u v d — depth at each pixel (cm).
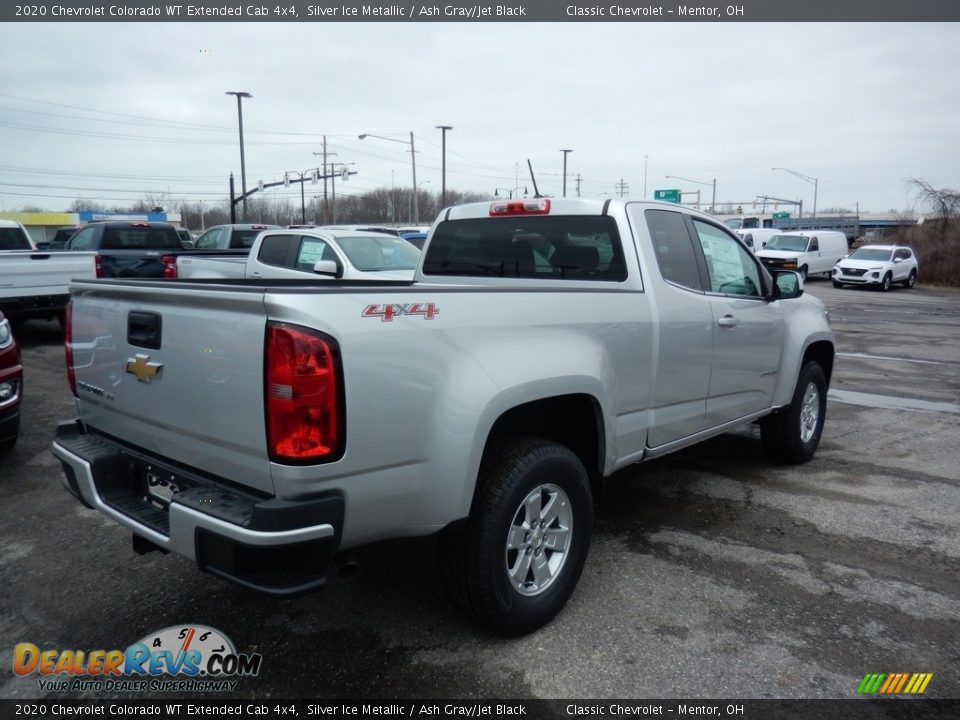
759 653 317
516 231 452
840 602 362
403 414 270
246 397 258
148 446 312
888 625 341
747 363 484
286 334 246
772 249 3359
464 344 291
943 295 2767
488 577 303
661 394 406
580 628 336
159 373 293
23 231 1263
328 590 370
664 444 420
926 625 342
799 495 514
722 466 581
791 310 544
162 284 308
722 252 479
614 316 365
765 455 590
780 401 538
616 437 374
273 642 325
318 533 252
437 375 280
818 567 400
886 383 954
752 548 424
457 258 484
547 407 366
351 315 257
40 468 557
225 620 343
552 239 433
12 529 446
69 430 358
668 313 403
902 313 1992
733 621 343
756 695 290
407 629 335
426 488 281
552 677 300
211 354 269
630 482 540
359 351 257
